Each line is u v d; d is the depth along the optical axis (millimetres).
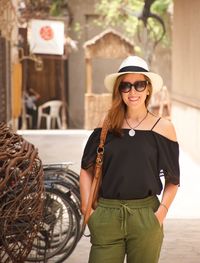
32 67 18281
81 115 18641
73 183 5066
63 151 12234
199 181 9617
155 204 3568
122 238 3539
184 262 5445
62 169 5094
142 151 3473
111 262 3547
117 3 17234
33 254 4914
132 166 3467
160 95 15555
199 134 11172
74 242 5055
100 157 3523
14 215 3807
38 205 3961
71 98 18594
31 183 3914
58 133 15453
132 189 3469
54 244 5008
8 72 11148
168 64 17484
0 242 3881
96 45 15383
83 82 18562
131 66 3512
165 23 16953
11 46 12016
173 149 3570
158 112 15617
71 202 4953
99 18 18078
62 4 17828
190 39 11961
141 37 17703
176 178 3576
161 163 3541
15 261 3957
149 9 15945
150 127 3539
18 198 3799
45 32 14508
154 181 3502
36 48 14594
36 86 18406
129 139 3496
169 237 6262
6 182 3742
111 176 3490
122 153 3479
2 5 10219
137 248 3525
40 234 4902
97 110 15969
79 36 18266
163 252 5730
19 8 15633
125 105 3568
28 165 3871
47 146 12969
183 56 12703
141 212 3473
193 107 11703
